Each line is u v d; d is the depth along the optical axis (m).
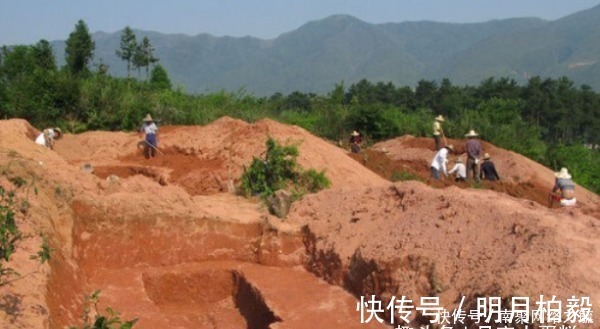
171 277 9.07
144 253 9.32
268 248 9.49
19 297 6.20
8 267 6.50
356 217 9.05
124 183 10.02
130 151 17.92
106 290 8.48
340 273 8.48
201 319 8.59
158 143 17.36
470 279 6.60
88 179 9.67
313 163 13.62
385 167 18.61
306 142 14.63
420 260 7.19
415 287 7.07
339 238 8.81
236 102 26.66
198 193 13.34
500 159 19.84
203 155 15.66
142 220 9.38
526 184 18.33
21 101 23.12
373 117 26.98
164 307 8.86
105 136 19.36
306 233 9.56
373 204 9.27
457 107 57.53
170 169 15.08
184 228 9.56
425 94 62.84
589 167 24.17
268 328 7.51
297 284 8.62
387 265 7.45
